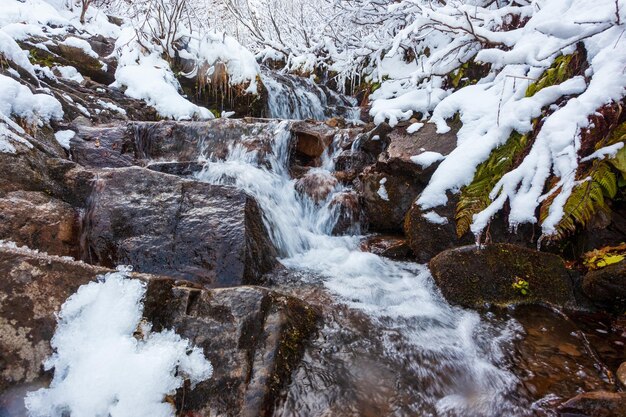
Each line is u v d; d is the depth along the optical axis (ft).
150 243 9.36
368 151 16.08
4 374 4.75
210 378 5.46
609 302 8.41
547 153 9.82
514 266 9.06
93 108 18.16
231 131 17.71
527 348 7.28
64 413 4.75
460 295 8.89
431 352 7.16
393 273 10.65
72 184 10.19
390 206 13.28
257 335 6.13
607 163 8.95
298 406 5.64
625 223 9.12
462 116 13.15
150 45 24.06
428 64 15.46
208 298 6.37
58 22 24.49
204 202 10.28
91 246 9.39
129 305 5.80
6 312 5.10
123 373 5.08
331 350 6.91
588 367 6.67
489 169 11.03
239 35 38.99
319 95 29.30
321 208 14.58
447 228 11.06
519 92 11.96
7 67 15.31
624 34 9.56
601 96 9.25
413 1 15.76
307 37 34.17
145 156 16.84
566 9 11.63
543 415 5.65
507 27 15.74
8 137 9.61
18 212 8.55
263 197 13.87
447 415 5.78
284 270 10.63
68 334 5.30
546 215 9.29
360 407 5.82
